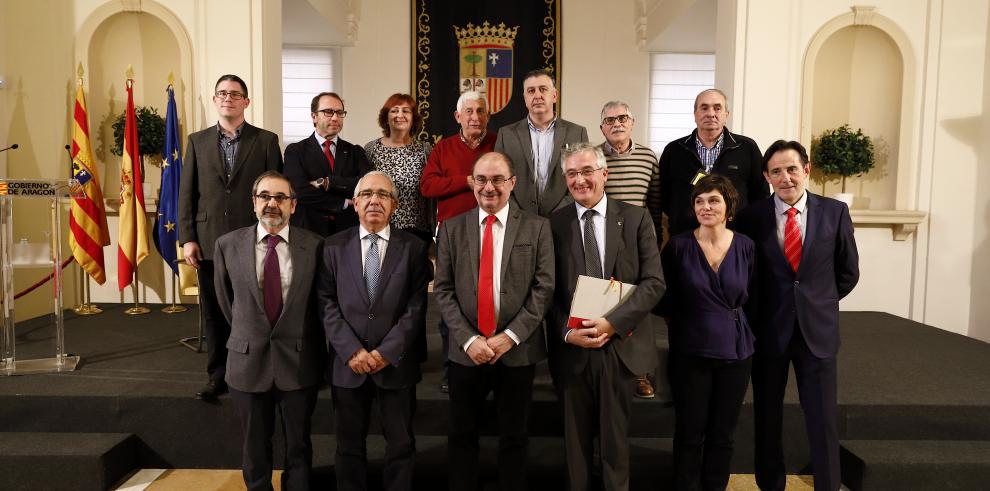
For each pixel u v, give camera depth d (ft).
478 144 9.72
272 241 7.66
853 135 15.11
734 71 14.35
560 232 7.59
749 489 8.43
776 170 7.52
